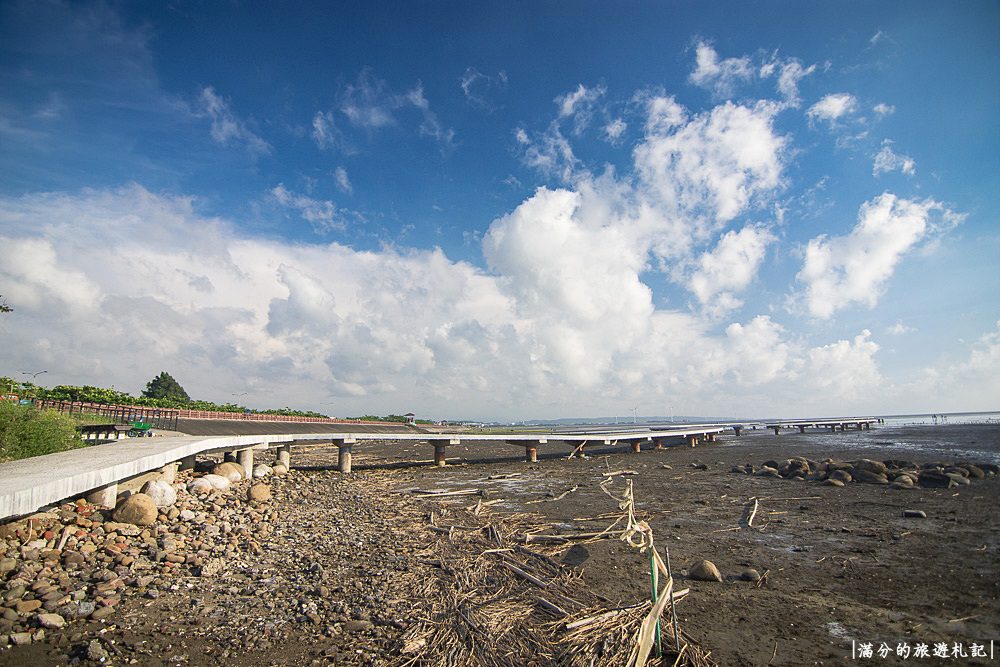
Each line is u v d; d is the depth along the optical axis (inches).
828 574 413.1
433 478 1112.2
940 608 337.1
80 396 1713.8
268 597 354.9
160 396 2970.0
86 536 405.4
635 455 1649.9
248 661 268.4
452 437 1374.3
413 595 365.7
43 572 345.4
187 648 280.4
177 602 338.3
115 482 476.1
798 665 267.7
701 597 364.8
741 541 522.0
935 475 802.8
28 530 386.9
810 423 3191.4
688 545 510.6
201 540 462.3
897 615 328.2
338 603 345.4
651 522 621.6
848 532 542.0
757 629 310.2
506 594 369.4
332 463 1439.5
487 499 831.7
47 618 292.5
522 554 474.9
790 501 727.7
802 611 337.4
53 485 366.6
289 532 546.3
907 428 3184.1
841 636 299.9
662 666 263.0
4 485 353.4
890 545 486.6
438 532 572.7
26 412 704.4
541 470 1249.4
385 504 772.6
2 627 284.0
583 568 434.3
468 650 280.8
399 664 267.4
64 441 713.0
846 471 907.4
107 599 327.3
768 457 1462.8
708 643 291.4
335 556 463.5
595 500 807.7
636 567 439.2
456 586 383.9
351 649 282.7
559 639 290.0
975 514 595.8
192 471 797.2
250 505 667.4
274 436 1087.0
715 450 1804.9
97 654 264.5
